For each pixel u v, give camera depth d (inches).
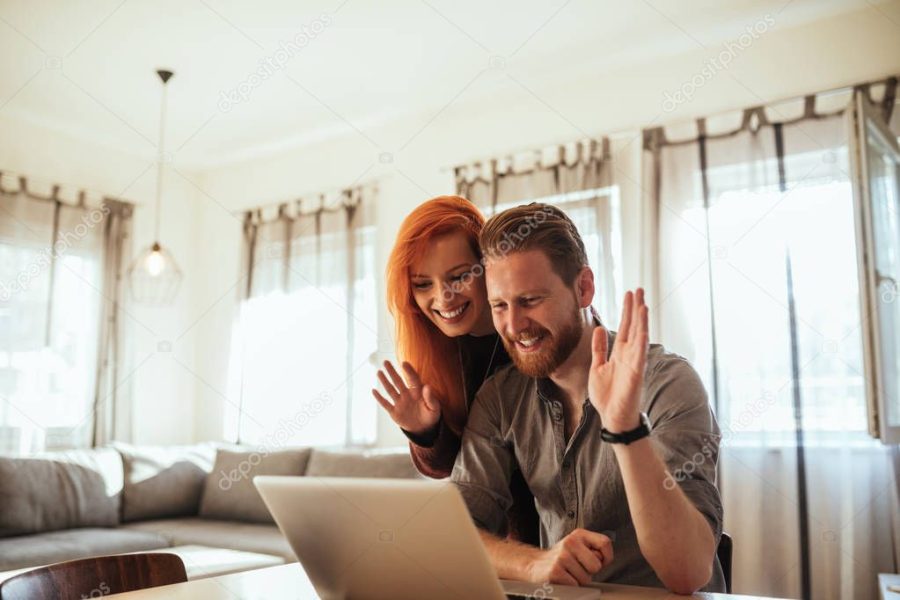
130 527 164.7
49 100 178.2
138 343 208.1
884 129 133.0
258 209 213.0
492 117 178.5
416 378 60.1
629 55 157.3
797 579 132.7
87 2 135.9
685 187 150.3
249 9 138.5
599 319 57.2
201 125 194.7
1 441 173.9
